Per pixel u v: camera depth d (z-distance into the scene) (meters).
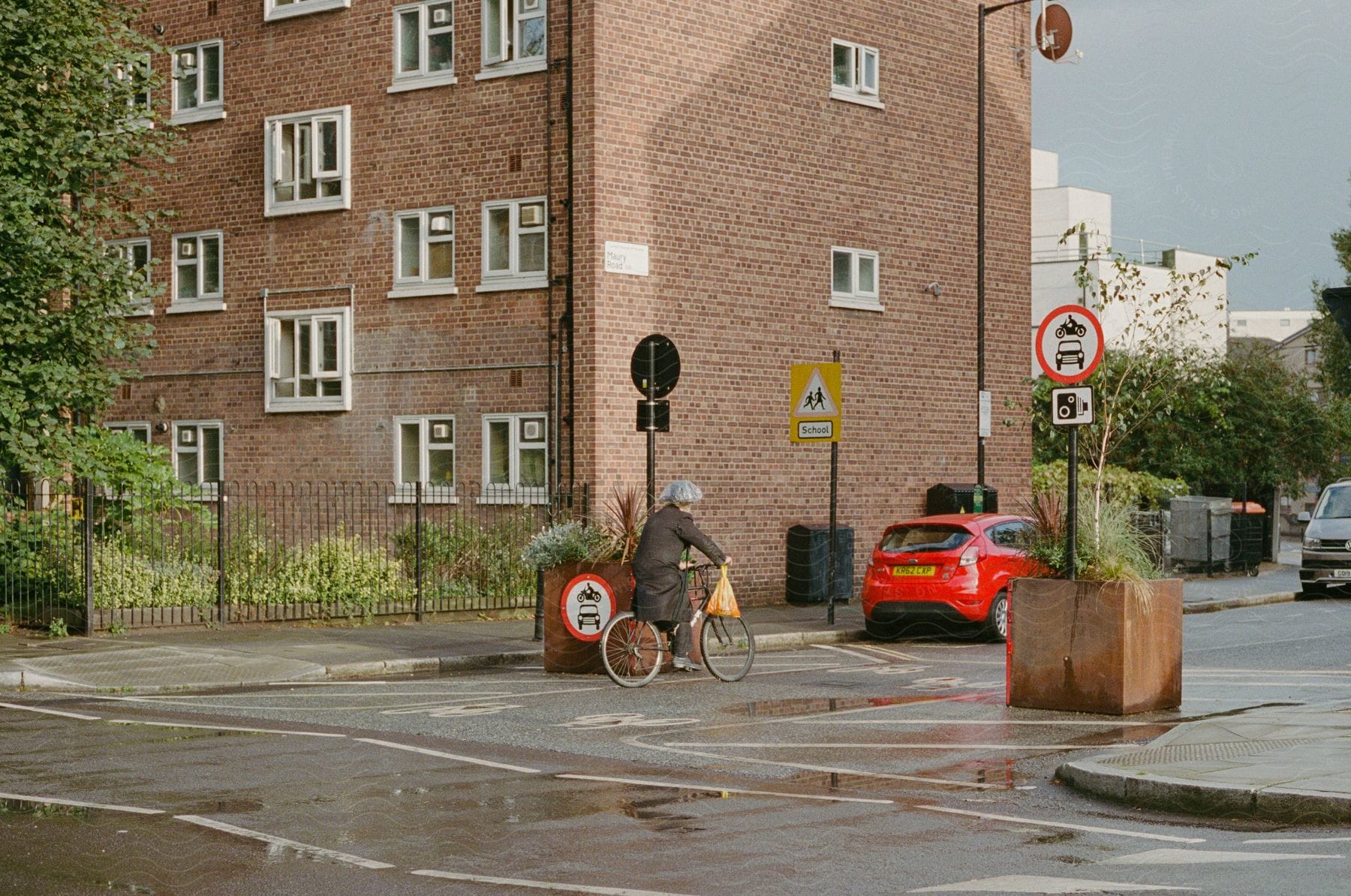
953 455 27.41
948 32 27.45
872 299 26.06
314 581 20.66
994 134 28.19
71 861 7.04
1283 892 6.43
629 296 22.58
